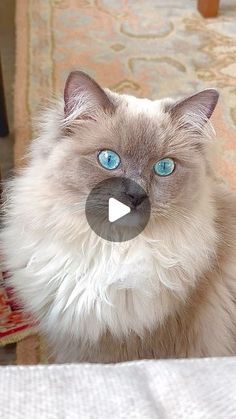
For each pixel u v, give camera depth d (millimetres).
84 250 967
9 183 1117
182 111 1005
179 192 962
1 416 465
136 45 2289
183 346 1077
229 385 524
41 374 542
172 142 972
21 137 1761
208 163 1074
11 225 1074
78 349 1088
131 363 587
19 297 1123
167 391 518
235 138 1801
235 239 1103
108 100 975
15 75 2059
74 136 971
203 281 1044
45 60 2145
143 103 1031
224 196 1152
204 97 999
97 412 477
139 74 2117
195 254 997
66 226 957
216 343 1109
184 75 2125
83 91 965
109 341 1043
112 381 534
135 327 1009
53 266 996
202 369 563
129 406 487
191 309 1048
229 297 1101
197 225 995
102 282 972
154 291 986
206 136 1043
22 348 1271
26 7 2469
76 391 510
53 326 1077
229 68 2174
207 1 2441
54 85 2012
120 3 2580
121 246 958
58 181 950
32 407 479
